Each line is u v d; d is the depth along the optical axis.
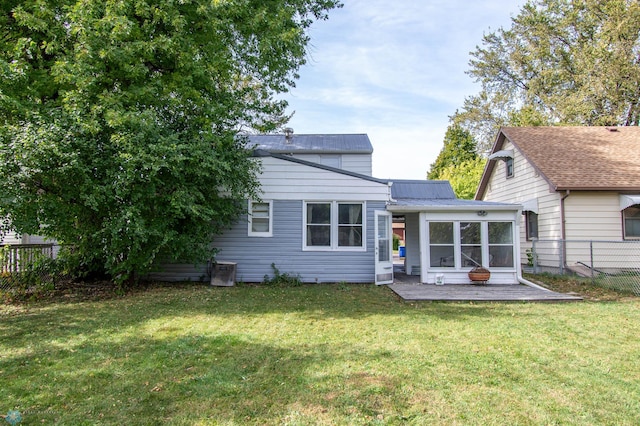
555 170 13.80
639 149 15.05
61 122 8.11
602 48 21.73
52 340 5.67
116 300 8.92
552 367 4.60
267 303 8.63
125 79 9.45
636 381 4.20
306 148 16.77
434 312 7.71
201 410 3.51
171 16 9.09
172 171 8.88
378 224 12.14
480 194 20.78
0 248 8.92
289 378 4.23
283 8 11.30
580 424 3.26
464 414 3.42
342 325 6.60
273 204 12.23
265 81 12.59
